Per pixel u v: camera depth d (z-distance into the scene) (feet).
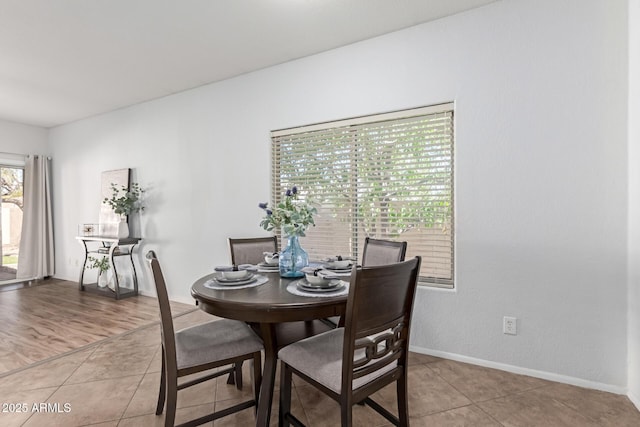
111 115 15.52
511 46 7.54
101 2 7.51
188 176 13.10
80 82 12.19
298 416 6.10
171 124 13.52
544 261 7.32
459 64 8.12
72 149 17.39
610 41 6.66
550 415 6.07
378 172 9.42
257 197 11.48
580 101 6.93
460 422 5.91
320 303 5.23
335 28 8.76
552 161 7.21
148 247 14.38
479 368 7.87
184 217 13.25
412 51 8.69
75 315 11.97
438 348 8.50
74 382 7.35
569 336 7.12
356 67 9.51
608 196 6.73
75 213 17.46
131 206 14.42
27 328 10.68
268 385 5.44
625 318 6.63
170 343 5.12
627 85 6.52
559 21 7.08
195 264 13.03
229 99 12.00
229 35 9.04
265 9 7.88
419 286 8.73
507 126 7.63
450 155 8.45
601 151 6.77
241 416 6.16
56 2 7.48
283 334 6.44
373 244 8.13
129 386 7.18
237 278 6.47
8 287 16.30
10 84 12.32
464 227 8.14
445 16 8.23
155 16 8.11
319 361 4.96
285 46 9.69
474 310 8.06
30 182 17.61
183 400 6.66
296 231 6.81
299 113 10.53
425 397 6.70
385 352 4.81
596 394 6.71
